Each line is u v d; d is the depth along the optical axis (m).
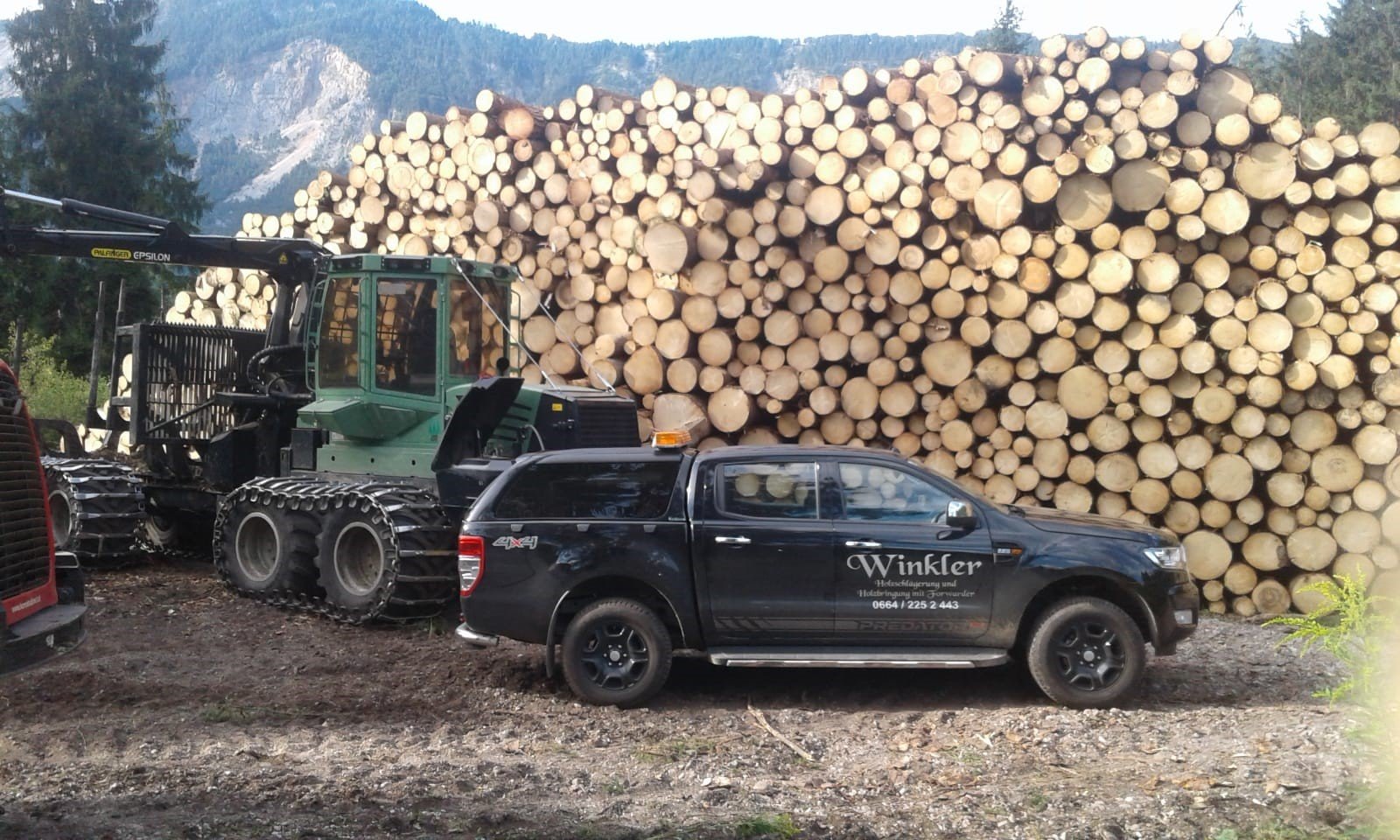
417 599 8.78
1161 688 7.39
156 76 36.22
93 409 12.30
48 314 27.73
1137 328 10.56
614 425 9.92
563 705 6.94
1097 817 4.91
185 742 6.16
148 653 7.98
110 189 32.94
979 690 7.36
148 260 10.95
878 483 7.03
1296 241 10.20
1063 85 10.52
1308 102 37.31
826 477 7.04
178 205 34.53
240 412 11.41
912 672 7.82
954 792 5.32
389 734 6.39
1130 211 10.48
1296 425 10.33
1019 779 5.51
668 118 11.94
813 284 11.42
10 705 6.75
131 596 9.76
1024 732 6.30
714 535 6.91
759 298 11.54
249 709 6.75
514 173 12.98
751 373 11.67
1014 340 10.81
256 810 5.01
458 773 5.65
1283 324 10.12
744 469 7.07
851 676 7.71
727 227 11.56
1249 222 10.41
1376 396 10.13
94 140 32.72
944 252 10.93
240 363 11.82
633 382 12.09
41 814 4.93
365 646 8.37
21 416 5.40
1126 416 10.65
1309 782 5.18
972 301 10.92
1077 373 10.72
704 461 7.09
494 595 7.01
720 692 7.32
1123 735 6.22
